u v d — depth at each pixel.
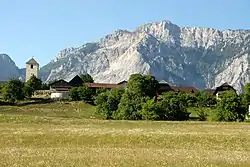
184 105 122.94
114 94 132.62
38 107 148.25
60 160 40.88
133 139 58.06
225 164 39.06
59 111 139.00
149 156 43.81
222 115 116.50
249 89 146.00
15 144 54.31
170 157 43.22
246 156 44.62
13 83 167.62
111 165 38.16
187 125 87.88
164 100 121.31
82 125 82.50
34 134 61.12
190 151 48.88
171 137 59.94
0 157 42.56
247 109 121.38
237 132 68.75
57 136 59.22
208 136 61.38
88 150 48.88
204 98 158.75
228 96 118.19
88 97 166.00
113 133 62.66
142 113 119.69
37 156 43.53
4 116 98.06
